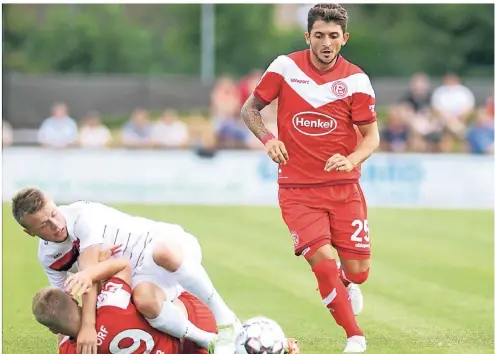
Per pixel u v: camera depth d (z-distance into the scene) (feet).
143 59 296.10
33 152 167.12
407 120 185.37
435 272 98.73
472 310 79.77
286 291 88.22
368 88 65.26
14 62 288.51
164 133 183.83
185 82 202.49
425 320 75.46
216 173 168.66
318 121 65.16
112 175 168.04
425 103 191.11
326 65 65.26
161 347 56.95
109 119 202.18
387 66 300.81
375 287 90.17
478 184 165.89
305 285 91.15
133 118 184.14
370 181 165.48
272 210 155.22
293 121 65.57
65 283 56.75
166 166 168.66
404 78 298.97
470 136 181.78
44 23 296.30
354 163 63.36
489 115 183.01
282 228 132.46
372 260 106.22
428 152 185.37
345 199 65.67
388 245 117.70
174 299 59.62
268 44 305.32
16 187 166.40
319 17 63.82
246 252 110.63
